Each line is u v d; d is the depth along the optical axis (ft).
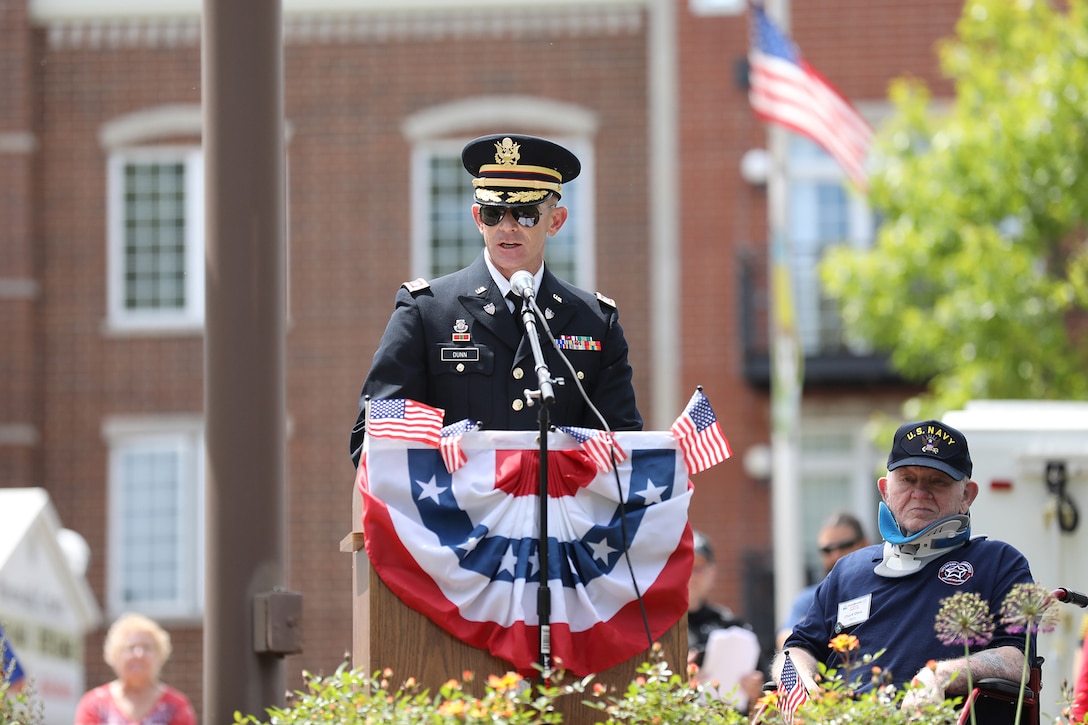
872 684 60.44
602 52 247.50
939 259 201.67
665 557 62.03
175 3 249.75
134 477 246.68
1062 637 98.02
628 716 56.95
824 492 244.42
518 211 65.26
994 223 204.13
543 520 59.72
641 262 244.42
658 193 244.22
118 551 245.04
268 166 69.31
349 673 57.62
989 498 102.12
